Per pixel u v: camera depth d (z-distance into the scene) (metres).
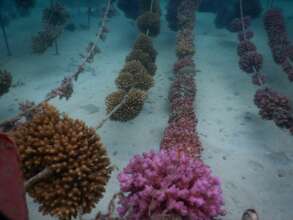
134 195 0.45
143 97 0.92
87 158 0.42
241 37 1.66
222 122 1.04
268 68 1.45
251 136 0.97
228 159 0.85
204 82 1.33
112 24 2.02
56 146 0.41
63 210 0.39
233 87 1.29
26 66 1.41
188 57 1.34
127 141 0.91
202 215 0.43
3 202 0.25
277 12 1.71
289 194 0.74
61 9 1.56
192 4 1.75
